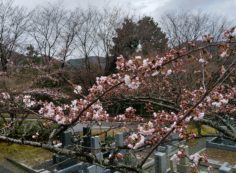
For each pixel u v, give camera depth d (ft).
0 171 40.91
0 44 73.61
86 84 83.05
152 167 36.11
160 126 18.20
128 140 15.49
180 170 33.71
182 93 26.25
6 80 44.73
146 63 13.66
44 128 21.57
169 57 14.16
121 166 10.32
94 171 30.48
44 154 45.03
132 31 94.94
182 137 16.76
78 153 11.79
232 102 28.14
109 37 94.94
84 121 21.79
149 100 23.48
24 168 40.98
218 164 36.09
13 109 28.84
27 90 46.34
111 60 91.66
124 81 13.53
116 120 24.30
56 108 18.81
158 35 97.45
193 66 31.96
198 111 16.05
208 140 46.50
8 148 47.83
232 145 45.06
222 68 17.84
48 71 62.08
